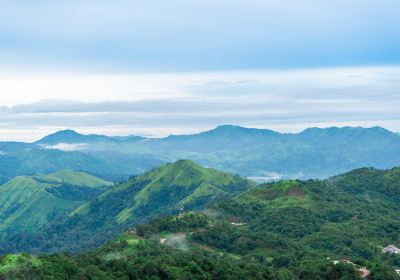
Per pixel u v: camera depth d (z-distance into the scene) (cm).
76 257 19888
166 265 19725
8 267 17175
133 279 18975
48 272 17412
